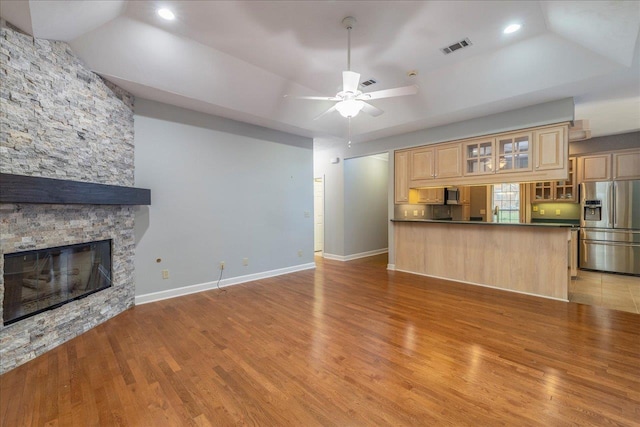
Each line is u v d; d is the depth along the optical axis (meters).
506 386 1.94
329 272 5.30
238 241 4.55
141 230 3.59
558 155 3.72
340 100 2.90
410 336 2.68
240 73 3.52
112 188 2.95
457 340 2.60
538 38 2.91
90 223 2.91
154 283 3.71
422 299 3.74
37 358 2.33
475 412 1.71
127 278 3.42
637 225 4.90
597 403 1.76
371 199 7.12
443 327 2.88
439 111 4.23
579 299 3.73
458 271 4.63
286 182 5.22
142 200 3.41
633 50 2.59
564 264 3.66
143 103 3.58
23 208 2.28
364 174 6.93
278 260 5.11
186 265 3.99
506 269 4.13
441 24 2.69
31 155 2.32
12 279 2.23
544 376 2.05
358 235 6.79
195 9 2.49
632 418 1.64
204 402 1.81
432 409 1.74
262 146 4.86
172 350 2.45
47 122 2.45
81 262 2.88
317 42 3.00
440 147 4.89
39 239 2.40
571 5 2.35
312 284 4.49
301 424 1.63
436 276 4.89
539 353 2.36
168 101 3.69
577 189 5.59
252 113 4.20
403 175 5.41
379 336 2.69
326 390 1.92
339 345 2.52
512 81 3.41
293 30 2.79
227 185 4.41
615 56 2.75
